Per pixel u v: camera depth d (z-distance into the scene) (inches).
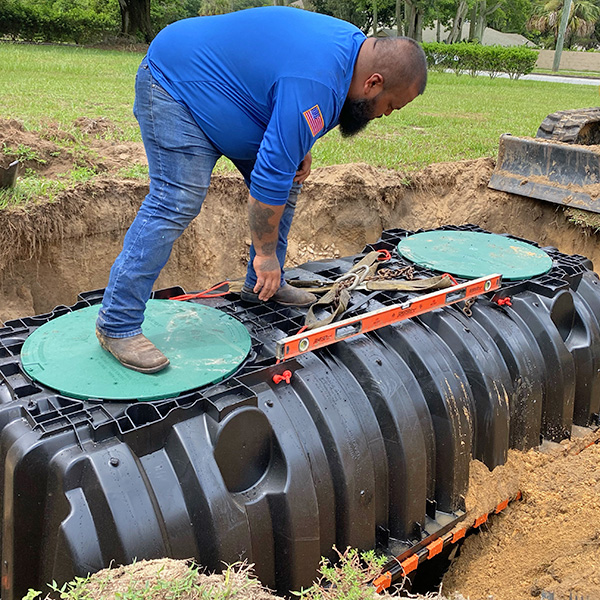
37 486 101.3
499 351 157.6
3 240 189.2
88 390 112.1
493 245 196.4
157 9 1416.1
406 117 455.8
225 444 108.7
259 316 148.9
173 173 118.6
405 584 132.5
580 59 1995.6
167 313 146.1
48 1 1270.9
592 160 252.4
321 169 262.2
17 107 333.4
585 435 175.6
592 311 183.9
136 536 97.6
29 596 77.9
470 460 146.9
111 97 407.2
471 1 1624.0
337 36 113.6
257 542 111.1
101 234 214.5
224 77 113.8
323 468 119.8
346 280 165.6
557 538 148.2
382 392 130.8
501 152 282.8
